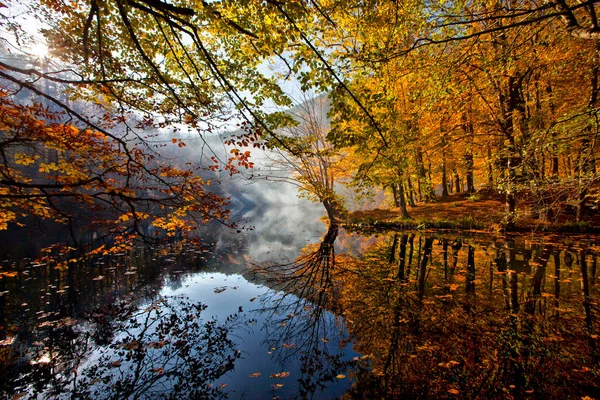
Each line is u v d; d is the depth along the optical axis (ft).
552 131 18.49
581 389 10.25
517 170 22.97
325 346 14.70
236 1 10.89
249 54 15.37
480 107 41.19
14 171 13.21
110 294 24.18
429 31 17.19
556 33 17.43
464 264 27.66
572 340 13.46
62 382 12.50
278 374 12.50
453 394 10.33
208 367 13.26
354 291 22.36
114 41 15.10
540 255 29.43
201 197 16.35
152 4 9.11
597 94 30.37
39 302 22.27
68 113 11.47
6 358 14.40
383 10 15.30
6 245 49.96
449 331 14.79
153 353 14.67
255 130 13.47
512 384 10.65
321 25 14.39
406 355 12.99
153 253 42.98
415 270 26.91
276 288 25.30
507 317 16.01
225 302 22.02
